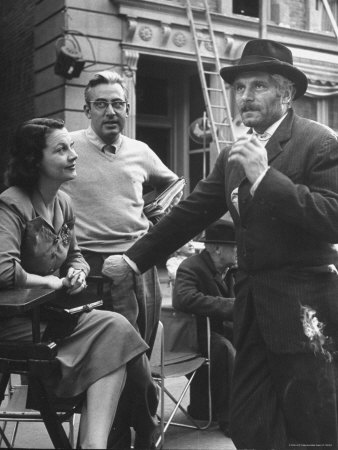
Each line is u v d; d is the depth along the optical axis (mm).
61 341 2807
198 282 4609
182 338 4727
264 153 2564
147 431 3355
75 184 3908
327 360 2600
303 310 2598
